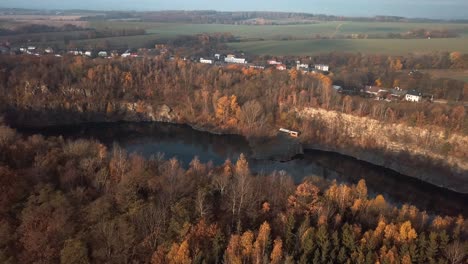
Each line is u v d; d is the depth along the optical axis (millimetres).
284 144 190750
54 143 129500
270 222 94875
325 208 98438
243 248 82438
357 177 168750
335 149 192500
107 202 92312
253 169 167125
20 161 110438
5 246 80000
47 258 77438
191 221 90188
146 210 90562
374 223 96312
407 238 87125
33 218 84500
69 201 92375
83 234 83875
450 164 166625
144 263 80562
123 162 114562
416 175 170250
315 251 81562
